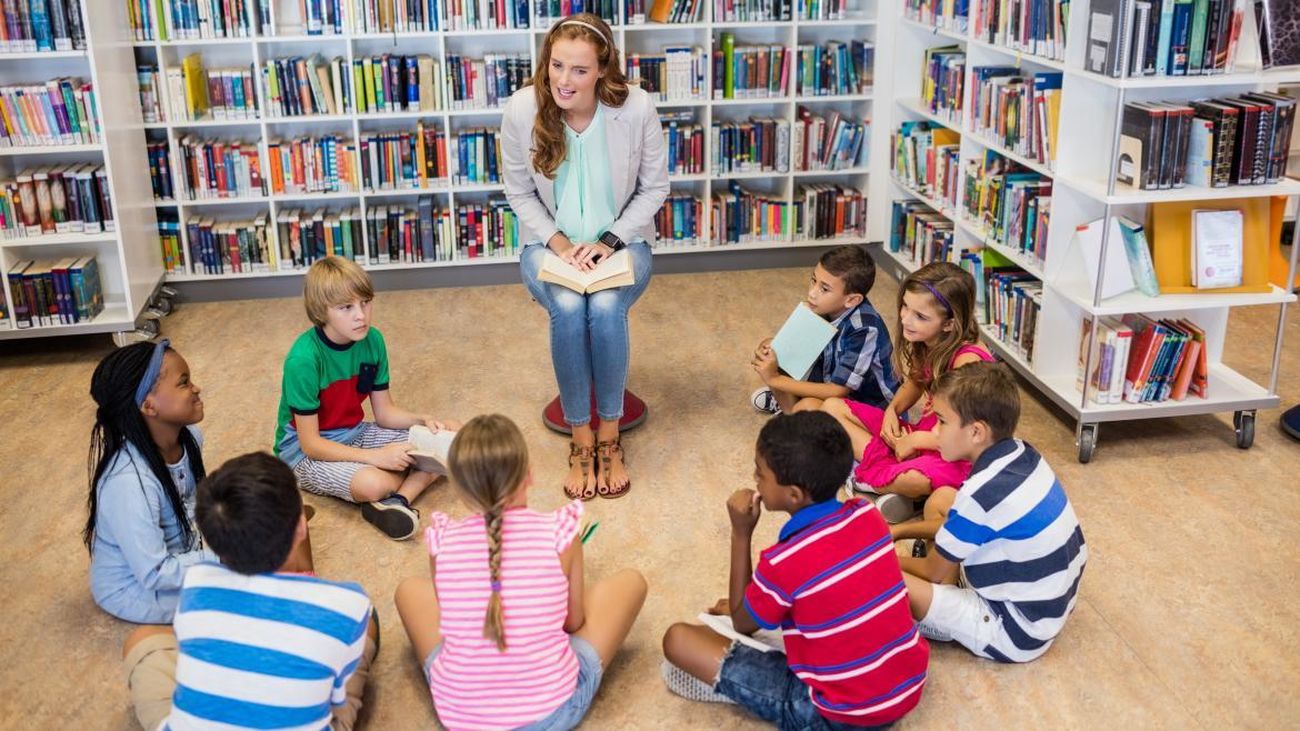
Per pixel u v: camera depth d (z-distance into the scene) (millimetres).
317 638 2018
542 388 4020
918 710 2449
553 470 3463
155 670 2309
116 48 4258
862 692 2205
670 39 5051
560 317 3281
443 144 4777
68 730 2426
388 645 2668
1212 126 3213
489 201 4949
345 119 4707
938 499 2840
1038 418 3754
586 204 3527
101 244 4477
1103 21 3213
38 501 3311
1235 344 4289
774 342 3436
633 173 3578
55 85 4051
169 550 2713
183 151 4641
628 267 3355
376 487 3109
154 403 2582
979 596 2553
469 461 2102
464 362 4234
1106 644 2656
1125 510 3209
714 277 5129
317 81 4609
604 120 3441
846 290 3348
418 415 3457
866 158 5098
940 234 4598
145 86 4523
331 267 3018
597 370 3307
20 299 4203
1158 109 3205
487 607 2143
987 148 4117
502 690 2178
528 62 4723
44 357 4336
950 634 2555
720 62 4855
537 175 3533
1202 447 3564
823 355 3504
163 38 4477
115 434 2582
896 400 3295
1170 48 3148
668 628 2570
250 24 4492
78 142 4109
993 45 3996
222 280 4871
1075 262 3600
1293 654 2617
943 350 3137
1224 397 3508
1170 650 2635
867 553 2213
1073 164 3492
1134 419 3508
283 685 1984
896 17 4836
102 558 2701
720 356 4277
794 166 5031
